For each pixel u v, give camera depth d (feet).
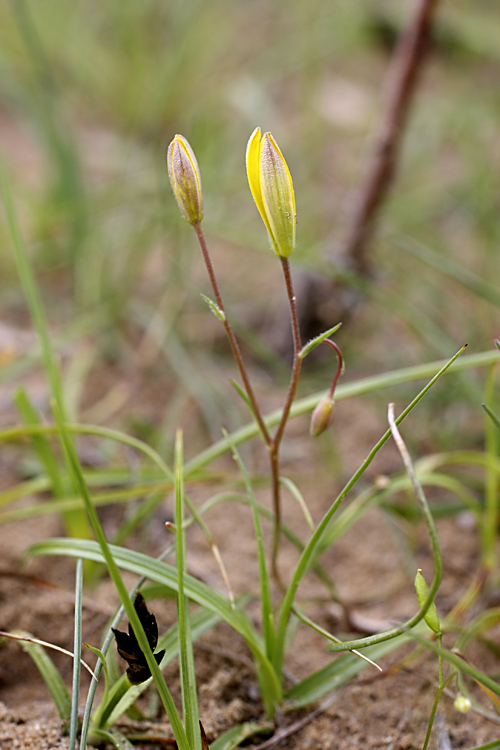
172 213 1.53
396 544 1.12
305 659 1.02
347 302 1.43
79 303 1.61
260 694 0.98
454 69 2.59
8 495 1.05
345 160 2.22
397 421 0.87
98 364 1.49
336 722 0.97
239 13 2.92
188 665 0.90
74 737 0.88
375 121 2.27
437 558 0.84
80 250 1.61
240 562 1.10
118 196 1.75
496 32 2.31
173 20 2.40
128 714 0.94
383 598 1.08
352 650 0.90
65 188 1.66
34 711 0.96
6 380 1.33
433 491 1.20
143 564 0.93
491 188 1.75
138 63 2.34
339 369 0.90
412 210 1.77
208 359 1.47
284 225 0.86
